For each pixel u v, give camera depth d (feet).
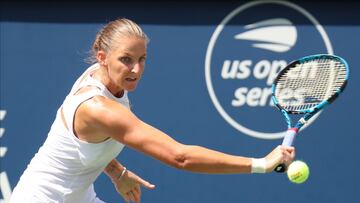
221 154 40.63
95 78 44.91
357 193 71.51
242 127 72.02
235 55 72.23
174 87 72.84
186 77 72.74
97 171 47.73
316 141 71.82
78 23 74.02
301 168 43.16
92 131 43.65
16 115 74.59
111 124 41.83
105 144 44.98
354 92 71.46
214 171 40.63
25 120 74.54
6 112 74.64
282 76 53.52
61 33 74.13
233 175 72.54
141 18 73.26
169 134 72.90
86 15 73.97
